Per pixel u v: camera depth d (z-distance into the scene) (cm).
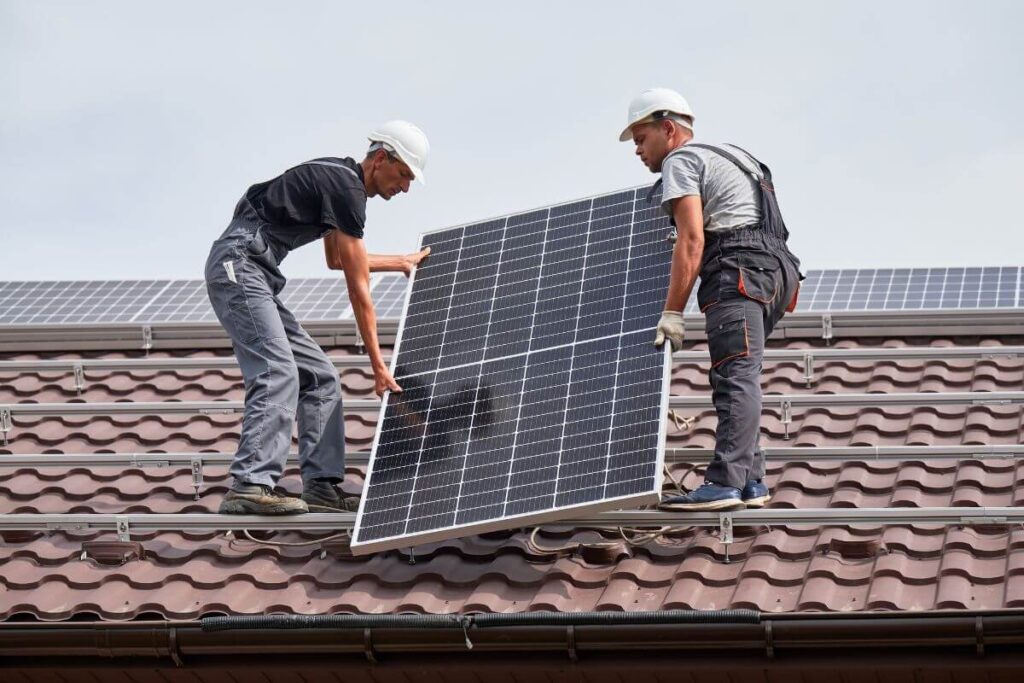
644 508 1611
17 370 2316
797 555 1545
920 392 2030
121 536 1650
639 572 1532
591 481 1488
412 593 1534
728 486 1537
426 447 1616
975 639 1329
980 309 2217
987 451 1619
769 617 1373
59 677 1541
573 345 1638
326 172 1666
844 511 1509
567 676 1452
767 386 2100
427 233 1886
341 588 1573
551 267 1750
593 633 1405
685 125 1656
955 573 1458
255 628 1460
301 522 1614
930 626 1338
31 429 2128
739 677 1421
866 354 1945
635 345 1589
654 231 1714
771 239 1584
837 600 1446
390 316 2472
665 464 1788
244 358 1661
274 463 1627
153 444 2055
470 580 1556
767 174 1633
